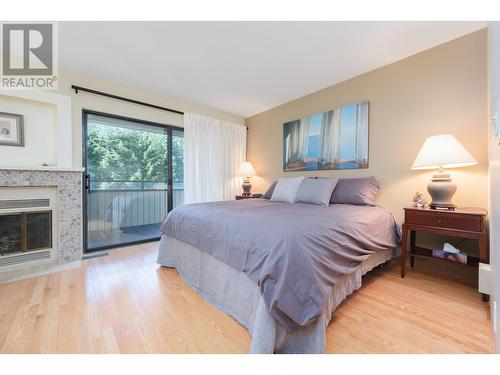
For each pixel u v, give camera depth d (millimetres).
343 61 2373
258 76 2709
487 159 1847
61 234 2414
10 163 2221
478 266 1626
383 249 1911
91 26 1826
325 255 1229
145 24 1803
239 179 4172
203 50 2160
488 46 1697
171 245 2230
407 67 2295
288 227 1271
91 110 2701
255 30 1877
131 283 1908
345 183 2500
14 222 2197
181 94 3260
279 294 1015
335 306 1350
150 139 3285
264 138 4004
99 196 2854
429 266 2176
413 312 1457
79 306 1533
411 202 2279
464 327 1298
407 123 2303
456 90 2004
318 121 3088
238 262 1339
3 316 1410
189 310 1507
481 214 1594
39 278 1990
